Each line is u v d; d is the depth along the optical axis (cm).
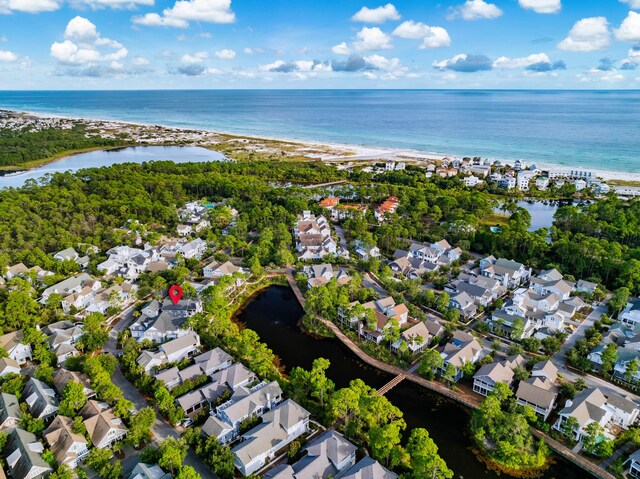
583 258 13550
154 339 10169
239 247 15550
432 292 12069
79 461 6838
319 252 15438
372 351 9931
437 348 10106
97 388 7988
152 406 8106
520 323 10156
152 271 13900
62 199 18912
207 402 8131
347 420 7681
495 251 15212
